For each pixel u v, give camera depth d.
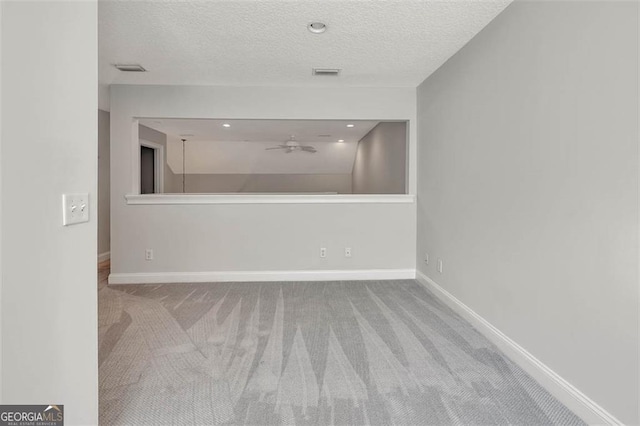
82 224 1.27
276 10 2.28
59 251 1.15
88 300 1.31
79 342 1.26
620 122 1.45
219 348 2.33
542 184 1.94
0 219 0.91
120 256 3.91
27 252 1.01
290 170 8.72
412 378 1.98
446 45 2.85
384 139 5.39
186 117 3.87
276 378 1.97
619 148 1.46
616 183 1.48
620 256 1.46
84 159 1.27
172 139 7.29
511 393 1.85
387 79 3.71
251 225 4.04
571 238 1.73
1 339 0.92
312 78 3.65
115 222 3.88
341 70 3.41
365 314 2.97
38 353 1.06
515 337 2.19
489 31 2.47
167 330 2.63
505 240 2.30
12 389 0.96
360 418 1.64
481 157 2.60
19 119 0.97
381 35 2.65
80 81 1.24
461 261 2.93
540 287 1.96
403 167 4.51
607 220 1.52
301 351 2.29
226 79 3.66
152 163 6.30
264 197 4.02
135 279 3.93
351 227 4.12
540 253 1.96
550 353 1.88
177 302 3.27
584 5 1.63
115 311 3.04
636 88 1.38
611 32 1.49
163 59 3.10
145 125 5.70
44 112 1.06
